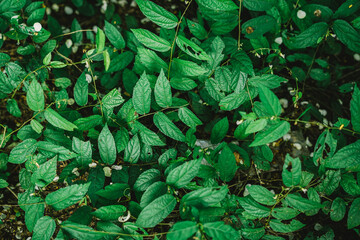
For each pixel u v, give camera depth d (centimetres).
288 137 80
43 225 63
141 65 72
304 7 72
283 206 69
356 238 76
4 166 71
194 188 69
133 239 65
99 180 67
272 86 70
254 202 67
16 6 69
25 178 69
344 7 69
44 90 78
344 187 68
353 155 65
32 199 65
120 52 77
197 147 70
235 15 71
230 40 72
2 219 74
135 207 66
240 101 71
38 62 73
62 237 62
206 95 75
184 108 69
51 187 74
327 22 71
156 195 65
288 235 76
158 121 68
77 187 63
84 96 69
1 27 71
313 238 74
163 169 69
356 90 64
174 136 68
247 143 75
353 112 64
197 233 59
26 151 67
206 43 73
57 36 77
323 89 83
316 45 76
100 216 64
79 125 68
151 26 87
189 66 68
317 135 81
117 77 78
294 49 80
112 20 83
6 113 79
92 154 70
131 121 69
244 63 70
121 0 88
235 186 77
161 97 67
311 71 80
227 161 68
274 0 70
